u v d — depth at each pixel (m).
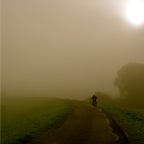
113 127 22.02
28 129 21.09
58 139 16.34
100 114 33.12
